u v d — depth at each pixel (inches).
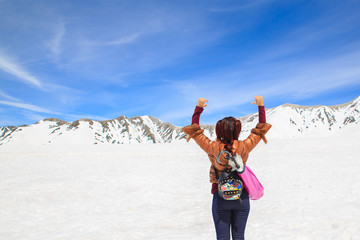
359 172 495.5
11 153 1139.3
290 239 204.8
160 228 258.7
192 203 358.3
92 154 1100.5
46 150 1285.7
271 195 360.8
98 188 468.1
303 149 1043.3
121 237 233.1
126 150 1286.9
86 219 296.5
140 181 526.3
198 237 223.3
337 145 1135.6
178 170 668.7
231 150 109.0
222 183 107.3
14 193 430.9
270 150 1069.8
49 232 256.5
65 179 558.3
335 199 315.6
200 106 120.1
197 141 116.6
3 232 259.0
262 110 118.7
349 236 201.3
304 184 415.5
